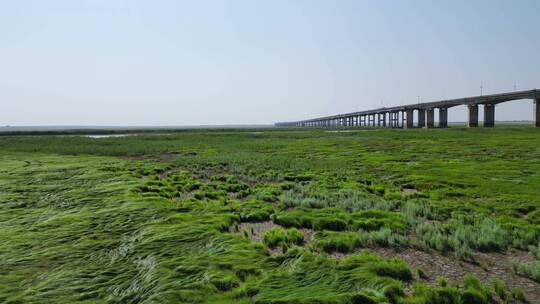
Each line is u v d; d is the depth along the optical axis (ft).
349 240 34.45
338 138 236.84
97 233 37.55
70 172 87.30
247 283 24.98
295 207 49.29
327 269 27.09
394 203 51.47
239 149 162.09
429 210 46.16
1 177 78.89
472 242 34.35
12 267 28.55
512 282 26.04
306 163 104.12
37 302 22.80
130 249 32.30
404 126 469.98
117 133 413.18
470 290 23.17
